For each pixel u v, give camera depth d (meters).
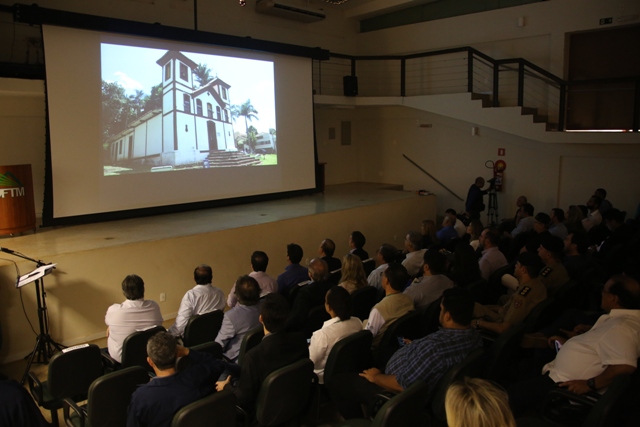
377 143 12.33
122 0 8.04
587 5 8.76
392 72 11.79
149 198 7.14
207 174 7.80
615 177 8.66
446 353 2.56
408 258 5.08
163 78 7.21
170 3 8.66
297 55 8.92
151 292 5.64
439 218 10.98
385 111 12.02
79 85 6.36
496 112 9.05
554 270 4.29
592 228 6.38
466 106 9.41
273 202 8.81
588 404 2.47
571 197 9.22
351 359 2.92
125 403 2.67
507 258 6.05
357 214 8.16
